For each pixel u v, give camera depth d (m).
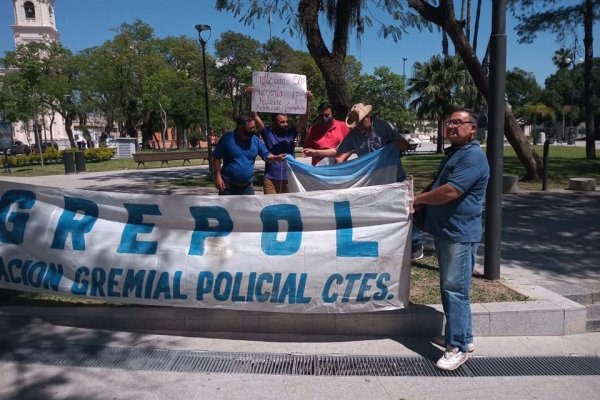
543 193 12.48
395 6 12.88
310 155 6.27
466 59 12.88
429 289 5.20
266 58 48.62
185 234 4.59
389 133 5.97
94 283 4.68
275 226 4.47
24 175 21.95
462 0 19.70
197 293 4.50
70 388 3.62
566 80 74.69
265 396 3.54
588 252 7.01
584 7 20.23
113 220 4.72
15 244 4.84
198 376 3.81
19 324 4.64
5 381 3.71
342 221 4.39
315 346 4.32
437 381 3.75
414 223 4.42
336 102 13.05
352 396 3.54
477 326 4.50
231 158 6.25
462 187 3.72
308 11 12.45
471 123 3.84
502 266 6.29
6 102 35.03
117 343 4.34
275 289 4.41
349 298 4.36
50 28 71.19
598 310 5.04
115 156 35.72
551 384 3.71
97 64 44.94
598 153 30.25
